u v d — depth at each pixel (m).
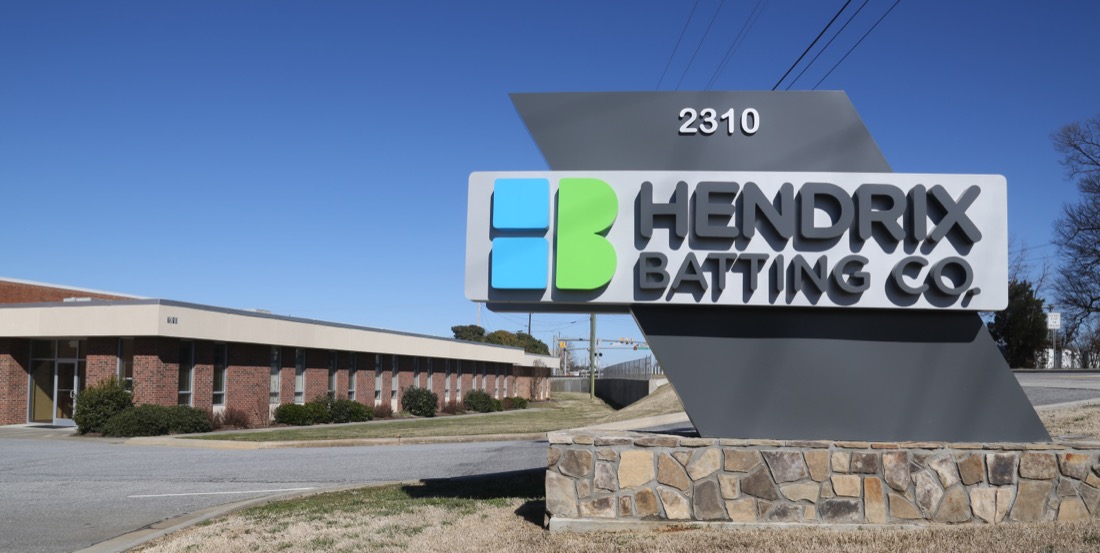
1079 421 13.34
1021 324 50.62
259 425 30.89
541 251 8.89
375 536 8.12
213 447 21.30
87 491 12.38
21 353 28.66
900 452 8.12
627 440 8.25
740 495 8.12
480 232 9.09
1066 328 52.09
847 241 8.68
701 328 8.80
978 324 8.70
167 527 9.28
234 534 8.45
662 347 8.78
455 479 12.65
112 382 25.77
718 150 9.17
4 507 10.88
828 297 8.61
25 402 28.67
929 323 8.73
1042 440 8.45
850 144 9.11
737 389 8.69
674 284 8.70
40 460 17.22
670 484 8.16
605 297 8.79
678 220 8.73
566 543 7.49
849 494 8.07
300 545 7.82
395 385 43.50
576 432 8.52
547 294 8.89
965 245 8.61
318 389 35.59
